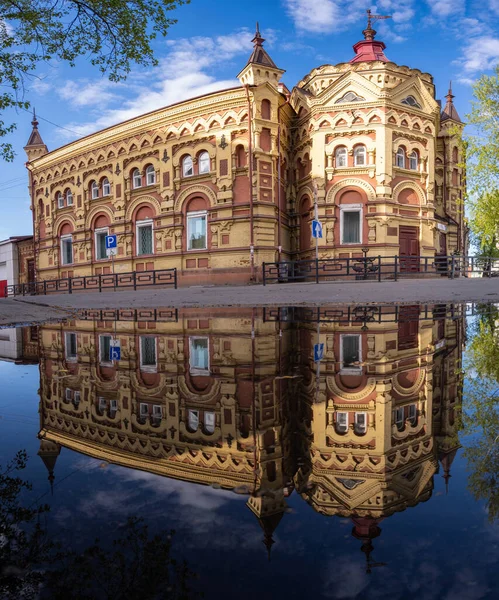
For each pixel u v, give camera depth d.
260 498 1.48
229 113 23.22
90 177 29.34
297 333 6.31
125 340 6.16
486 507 1.36
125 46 14.10
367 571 1.01
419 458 1.84
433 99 24.48
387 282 17.97
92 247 29.61
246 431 2.31
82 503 1.43
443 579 0.97
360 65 23.42
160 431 2.34
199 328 7.20
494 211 25.41
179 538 1.19
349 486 1.58
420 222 24.47
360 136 23.30
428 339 5.55
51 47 13.98
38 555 1.12
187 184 24.78
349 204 23.47
